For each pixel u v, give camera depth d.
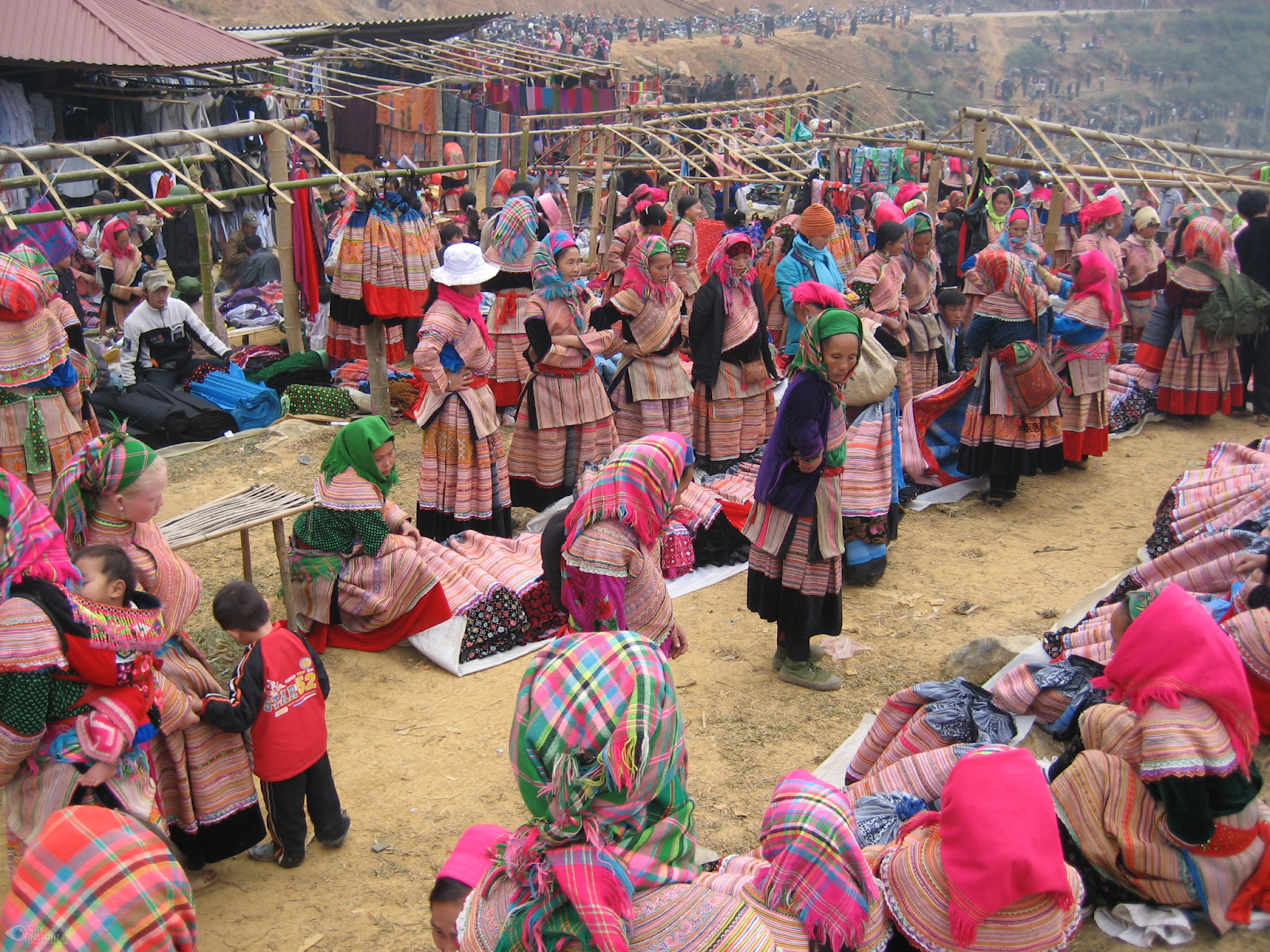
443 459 6.48
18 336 5.72
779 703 5.27
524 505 7.17
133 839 2.46
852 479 6.21
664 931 2.23
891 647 5.79
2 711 3.21
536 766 2.23
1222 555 5.25
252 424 8.87
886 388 6.10
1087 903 3.66
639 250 6.98
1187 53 89.94
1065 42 93.75
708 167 16.97
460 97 20.14
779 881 2.72
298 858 4.11
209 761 3.91
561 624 5.85
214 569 6.52
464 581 5.81
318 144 18.25
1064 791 3.65
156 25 14.76
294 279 9.63
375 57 19.44
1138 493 8.04
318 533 5.40
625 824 2.26
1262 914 3.53
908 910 3.12
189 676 3.94
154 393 8.70
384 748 4.89
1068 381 8.06
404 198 8.51
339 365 10.07
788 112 19.47
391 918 3.87
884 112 77.75
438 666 5.59
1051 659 5.04
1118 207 10.38
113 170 8.09
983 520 7.57
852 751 4.77
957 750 3.88
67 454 6.07
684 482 4.25
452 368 6.38
